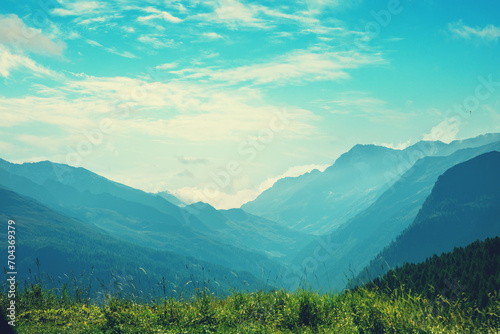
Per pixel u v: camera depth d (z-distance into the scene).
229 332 9.40
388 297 10.56
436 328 8.38
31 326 9.84
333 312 10.29
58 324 10.19
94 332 9.36
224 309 10.80
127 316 9.99
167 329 9.58
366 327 9.17
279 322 10.04
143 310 10.54
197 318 10.12
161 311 10.52
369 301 10.14
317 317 10.12
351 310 10.21
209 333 9.40
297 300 10.65
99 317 10.13
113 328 9.50
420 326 8.61
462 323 8.73
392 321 8.98
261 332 9.29
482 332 8.30
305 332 9.30
